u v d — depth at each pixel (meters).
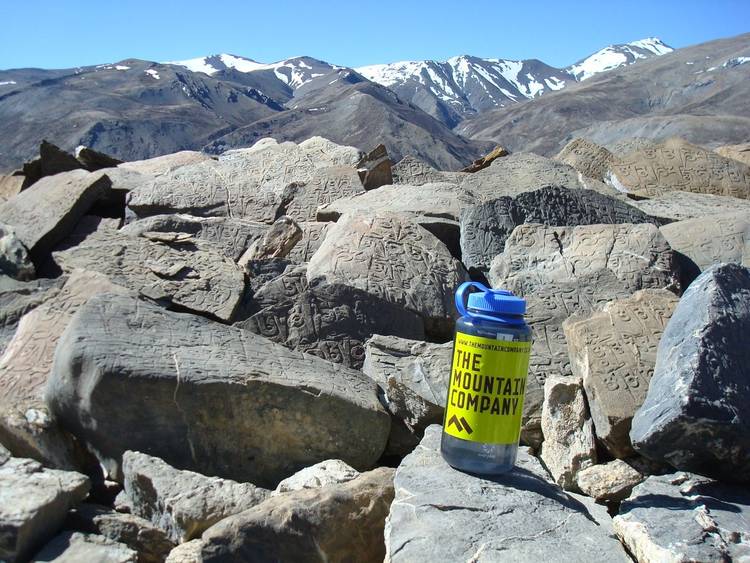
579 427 1.04
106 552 0.83
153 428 1.03
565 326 1.19
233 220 1.95
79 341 1.04
